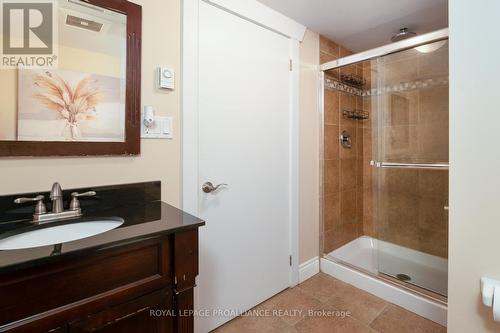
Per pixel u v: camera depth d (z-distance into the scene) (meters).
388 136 2.43
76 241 0.72
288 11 1.78
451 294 1.18
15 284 0.61
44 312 0.65
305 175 2.11
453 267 1.17
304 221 2.12
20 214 0.94
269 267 1.86
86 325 0.70
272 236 1.87
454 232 1.17
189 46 1.36
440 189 2.15
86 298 0.70
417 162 2.25
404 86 2.26
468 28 1.10
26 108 0.97
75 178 1.07
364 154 2.66
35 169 0.99
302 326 1.59
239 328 1.57
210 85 1.47
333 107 2.31
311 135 2.15
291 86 1.93
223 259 1.59
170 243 0.86
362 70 2.48
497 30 1.03
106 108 1.13
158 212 1.05
